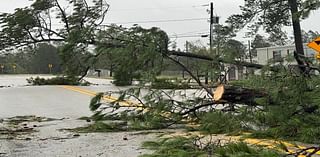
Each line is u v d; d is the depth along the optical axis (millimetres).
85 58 9438
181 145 4445
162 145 4508
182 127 7684
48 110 12164
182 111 7570
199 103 7434
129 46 7891
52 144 6691
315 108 6031
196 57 8406
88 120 9375
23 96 17391
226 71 7695
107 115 8336
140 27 8008
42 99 15945
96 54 8688
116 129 7918
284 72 5980
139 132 7586
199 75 7707
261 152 3941
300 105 5996
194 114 7469
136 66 7949
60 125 8898
